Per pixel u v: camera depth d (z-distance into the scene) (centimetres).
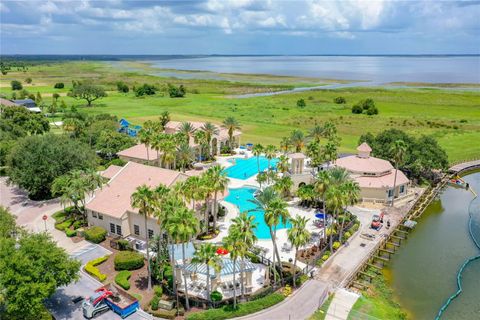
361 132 14600
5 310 3894
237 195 8169
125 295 4453
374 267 5581
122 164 9331
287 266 5266
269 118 17362
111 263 5331
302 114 18475
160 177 6356
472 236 6800
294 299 4612
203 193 5697
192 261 4162
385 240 6300
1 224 4647
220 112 18650
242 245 4088
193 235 4288
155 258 5303
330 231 5975
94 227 6150
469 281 5350
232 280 4800
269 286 4753
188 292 4641
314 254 5662
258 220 6906
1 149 8919
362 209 7619
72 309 4316
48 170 7169
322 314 4344
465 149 12338
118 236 6088
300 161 8056
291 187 7838
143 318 4206
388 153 9119
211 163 10388
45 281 3909
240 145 12550
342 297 4709
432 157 9112
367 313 4419
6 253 3844
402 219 7144
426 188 8956
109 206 6138
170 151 8031
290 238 4612
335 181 5888
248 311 4281
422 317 4522
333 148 8088
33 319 3897
